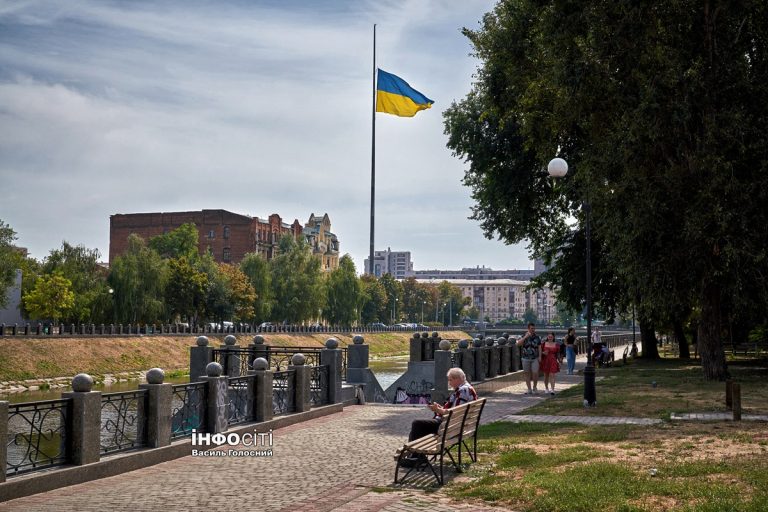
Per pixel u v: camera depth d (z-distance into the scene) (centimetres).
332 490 973
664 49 2277
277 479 1061
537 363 2367
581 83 2370
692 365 3594
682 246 2267
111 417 1169
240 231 13150
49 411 1045
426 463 1045
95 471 1078
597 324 14638
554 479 946
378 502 890
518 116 3188
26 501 932
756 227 2152
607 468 996
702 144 2206
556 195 3700
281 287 10175
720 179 2114
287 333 8762
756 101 2205
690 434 1310
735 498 815
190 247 10806
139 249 7631
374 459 1220
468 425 1115
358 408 2097
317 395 1933
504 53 2950
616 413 1703
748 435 1260
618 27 2281
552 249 4153
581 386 2567
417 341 2816
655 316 3303
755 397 1914
